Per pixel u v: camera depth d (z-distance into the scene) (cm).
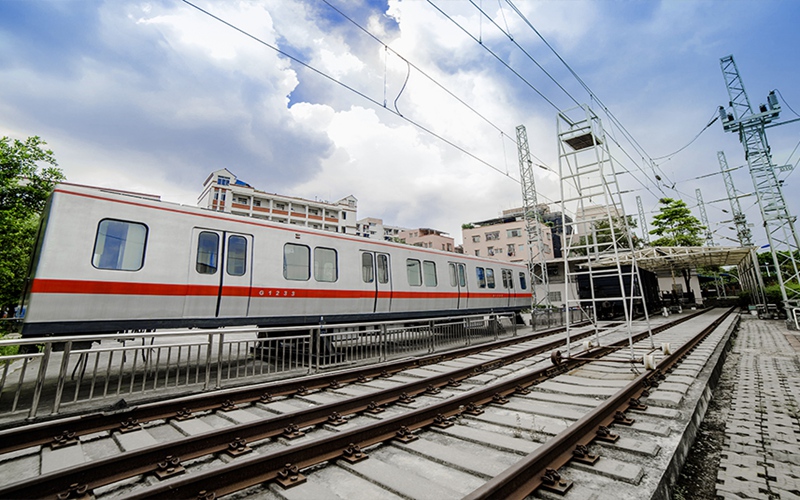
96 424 409
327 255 968
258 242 830
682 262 2762
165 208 712
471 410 459
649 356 615
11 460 342
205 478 253
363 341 827
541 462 283
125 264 647
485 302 1515
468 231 5219
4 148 1337
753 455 366
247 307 795
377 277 1083
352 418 461
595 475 288
